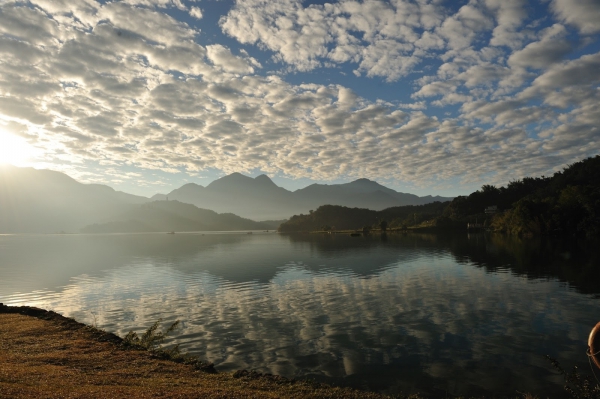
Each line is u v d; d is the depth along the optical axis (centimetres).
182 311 2827
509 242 9175
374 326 2300
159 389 1009
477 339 2017
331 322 2417
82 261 7119
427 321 2384
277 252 8581
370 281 4044
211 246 11712
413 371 1606
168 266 5994
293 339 2080
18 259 7750
